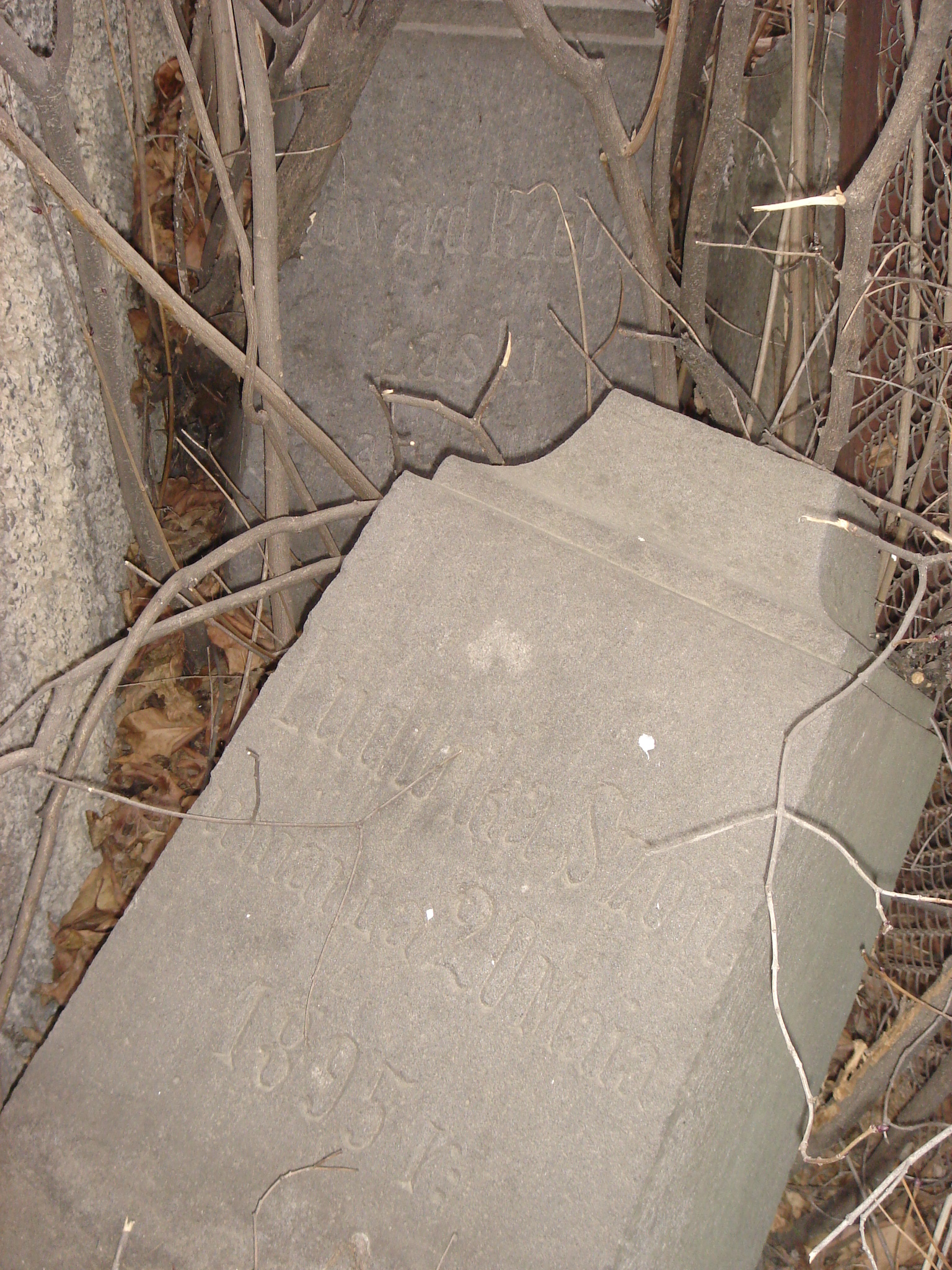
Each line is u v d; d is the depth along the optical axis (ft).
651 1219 2.43
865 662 2.76
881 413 3.67
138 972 2.73
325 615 2.86
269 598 4.06
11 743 3.27
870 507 3.68
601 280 4.18
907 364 3.42
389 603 2.84
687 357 3.68
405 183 4.15
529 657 2.74
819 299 3.96
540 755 2.68
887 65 3.60
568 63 3.14
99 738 3.84
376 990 2.61
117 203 3.91
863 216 2.76
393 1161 2.50
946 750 3.07
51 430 3.39
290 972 2.67
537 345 4.25
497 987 2.57
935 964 3.58
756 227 4.10
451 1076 2.53
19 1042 3.42
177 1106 2.61
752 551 2.76
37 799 3.39
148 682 4.06
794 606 2.71
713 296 4.53
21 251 3.16
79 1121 2.64
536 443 4.34
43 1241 2.56
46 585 3.42
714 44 4.17
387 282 4.25
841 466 3.92
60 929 3.61
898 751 3.02
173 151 4.25
